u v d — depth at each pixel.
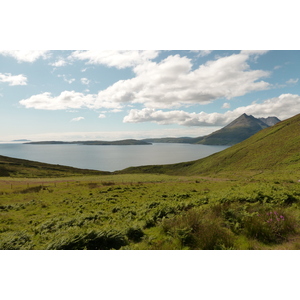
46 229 12.54
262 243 7.07
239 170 82.62
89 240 8.02
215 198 14.59
